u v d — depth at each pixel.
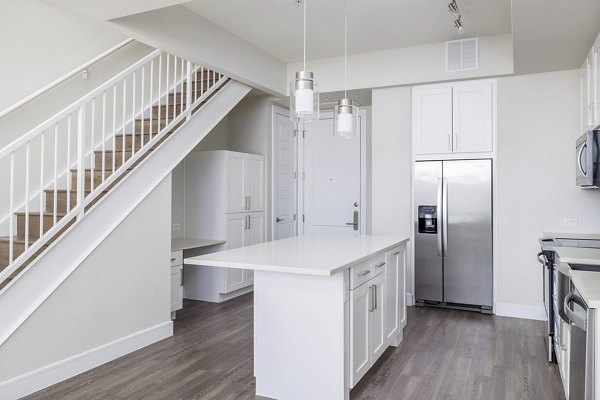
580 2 2.75
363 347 2.83
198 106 4.35
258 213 5.71
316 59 5.39
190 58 4.01
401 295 3.74
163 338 3.83
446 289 4.85
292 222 6.47
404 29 4.36
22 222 3.36
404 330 4.11
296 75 2.78
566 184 4.38
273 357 2.70
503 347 3.64
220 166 5.14
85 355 3.12
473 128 4.74
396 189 5.11
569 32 3.28
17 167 3.58
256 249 3.10
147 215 3.68
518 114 4.55
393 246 3.43
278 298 2.68
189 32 3.94
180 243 4.85
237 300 5.29
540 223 4.47
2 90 3.46
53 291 2.90
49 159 3.82
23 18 3.61
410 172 5.05
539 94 4.46
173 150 3.95
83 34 4.09
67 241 3.01
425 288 4.95
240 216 5.38
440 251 4.83
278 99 5.77
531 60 4.02
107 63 4.33
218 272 5.16
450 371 3.15
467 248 4.75
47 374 2.86
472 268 4.73
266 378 2.73
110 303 3.33
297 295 2.63
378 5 3.78
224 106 4.62
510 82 4.58
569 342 2.35
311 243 3.48
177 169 5.32
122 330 3.45
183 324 4.29
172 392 2.80
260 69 5.00
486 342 3.77
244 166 5.45
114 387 2.86
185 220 5.39
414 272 5.02
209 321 4.39
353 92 5.36
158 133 3.79
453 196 4.80
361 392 2.81
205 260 2.61
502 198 4.61
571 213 4.37
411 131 5.04
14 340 2.70
